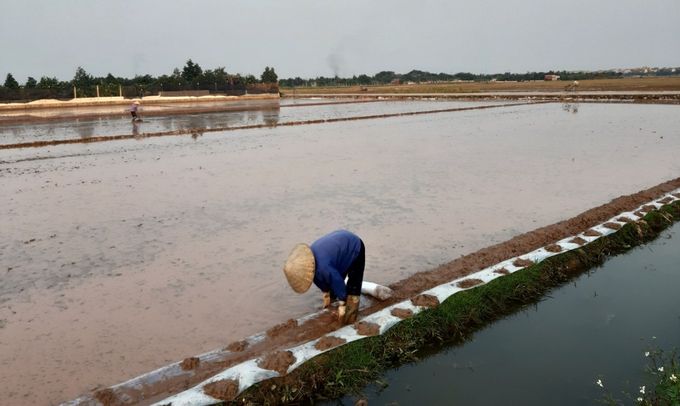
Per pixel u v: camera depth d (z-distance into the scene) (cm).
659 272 683
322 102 4862
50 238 788
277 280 625
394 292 577
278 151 1648
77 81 5922
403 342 498
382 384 450
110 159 1536
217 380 415
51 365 452
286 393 422
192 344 483
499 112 3125
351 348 470
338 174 1248
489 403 425
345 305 495
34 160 1539
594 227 786
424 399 432
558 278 658
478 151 1573
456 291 577
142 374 437
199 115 3350
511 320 566
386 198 1004
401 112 3306
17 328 515
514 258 673
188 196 1044
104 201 1012
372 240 761
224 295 585
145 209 948
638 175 1175
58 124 2789
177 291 596
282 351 448
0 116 3409
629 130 1975
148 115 3394
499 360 490
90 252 725
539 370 471
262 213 910
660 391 408
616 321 556
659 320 555
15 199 1041
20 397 409
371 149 1661
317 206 951
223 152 1645
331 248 483
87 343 486
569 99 4091
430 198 1000
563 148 1586
